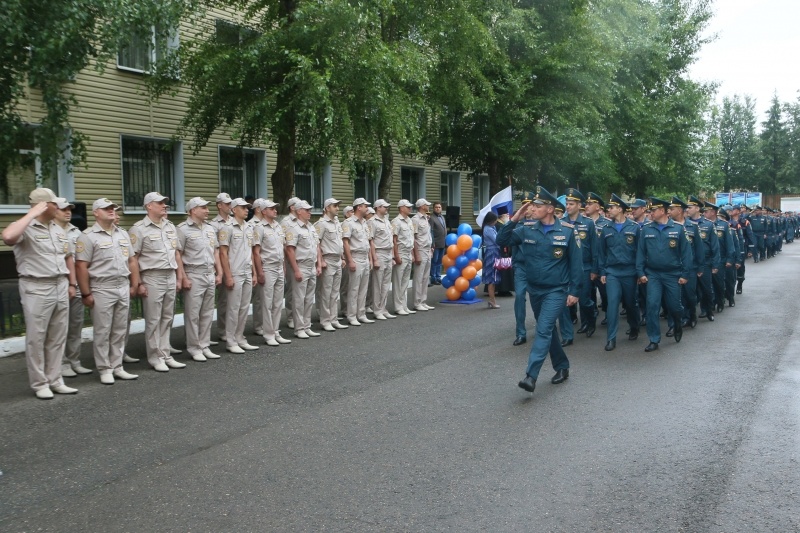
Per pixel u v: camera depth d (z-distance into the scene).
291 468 5.18
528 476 4.97
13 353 9.60
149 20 11.38
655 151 27.53
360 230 12.17
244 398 7.21
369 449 5.58
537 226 7.52
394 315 13.27
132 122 16.81
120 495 4.72
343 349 9.88
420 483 4.86
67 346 8.42
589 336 11.04
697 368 8.51
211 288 9.38
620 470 5.07
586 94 21.66
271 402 7.04
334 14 13.23
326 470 5.13
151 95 15.82
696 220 12.85
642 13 27.14
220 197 9.85
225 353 9.68
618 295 9.94
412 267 14.29
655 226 9.93
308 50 13.67
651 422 6.23
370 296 13.35
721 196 54.62
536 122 21.73
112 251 8.03
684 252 9.93
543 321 7.32
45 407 6.98
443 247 18.70
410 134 15.62
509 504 4.49
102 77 16.05
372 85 13.77
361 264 12.12
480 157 22.69
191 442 5.81
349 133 13.53
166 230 8.77
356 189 24.25
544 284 7.43
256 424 6.29
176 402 7.11
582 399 7.05
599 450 5.50
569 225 7.45
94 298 7.94
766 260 27.92
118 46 11.62
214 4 15.13
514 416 6.46
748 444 5.62
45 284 7.36
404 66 14.29
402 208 13.54
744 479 4.88
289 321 11.91
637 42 26.08
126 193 17.00
